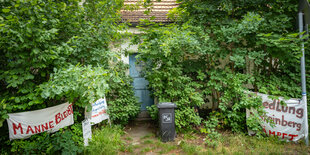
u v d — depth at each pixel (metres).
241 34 4.50
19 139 3.67
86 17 4.64
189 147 4.06
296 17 4.61
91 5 4.57
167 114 4.51
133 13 6.66
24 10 3.08
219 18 5.08
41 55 3.07
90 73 2.83
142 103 6.57
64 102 4.33
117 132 4.91
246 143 4.22
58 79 2.98
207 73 5.28
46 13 3.52
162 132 4.52
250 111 4.62
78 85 2.96
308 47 4.54
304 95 4.18
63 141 3.75
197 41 4.47
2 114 3.18
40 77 3.95
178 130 4.95
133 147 4.28
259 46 5.07
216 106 6.50
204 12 5.03
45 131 3.84
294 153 3.81
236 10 5.17
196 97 4.84
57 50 3.19
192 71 5.32
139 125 5.97
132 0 6.90
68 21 3.87
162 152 3.97
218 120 5.12
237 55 4.59
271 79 4.94
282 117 4.30
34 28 3.00
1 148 3.79
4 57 3.56
